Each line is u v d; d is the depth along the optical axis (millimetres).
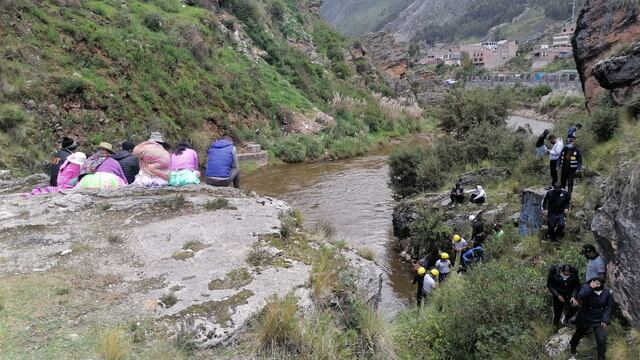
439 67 161250
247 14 38469
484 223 12625
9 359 3631
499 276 8141
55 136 17281
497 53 159750
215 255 5660
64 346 3865
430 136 41469
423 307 8914
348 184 21859
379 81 57969
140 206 7199
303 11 56594
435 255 12844
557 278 6805
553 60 126250
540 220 10562
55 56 19453
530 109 65312
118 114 20047
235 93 28000
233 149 8891
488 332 6793
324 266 5414
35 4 20656
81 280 5023
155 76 23250
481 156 17906
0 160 14461
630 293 6148
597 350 5996
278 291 4895
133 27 24625
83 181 8008
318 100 36969
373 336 5117
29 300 4555
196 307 4574
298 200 18953
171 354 3938
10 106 16125
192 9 32000
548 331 6863
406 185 18203
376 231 15555
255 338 4324
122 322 4285
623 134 12328
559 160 10398
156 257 5613
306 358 4289
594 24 17375
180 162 8523
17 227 6453
